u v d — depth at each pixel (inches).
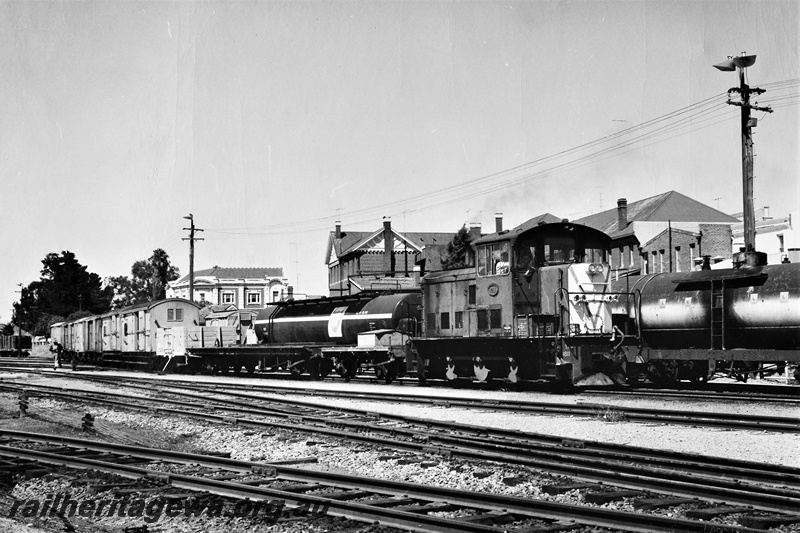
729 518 335.3
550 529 318.3
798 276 864.9
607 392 940.0
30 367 2114.9
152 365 1749.5
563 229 1001.5
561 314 943.7
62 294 3668.8
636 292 1021.2
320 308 1402.6
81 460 506.6
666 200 2287.2
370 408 813.2
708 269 1002.1
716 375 1192.2
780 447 517.0
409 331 1210.0
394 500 371.9
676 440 554.6
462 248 2367.1
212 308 1966.0
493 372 1027.9
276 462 505.7
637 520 319.0
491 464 461.1
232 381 1355.8
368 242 3026.6
